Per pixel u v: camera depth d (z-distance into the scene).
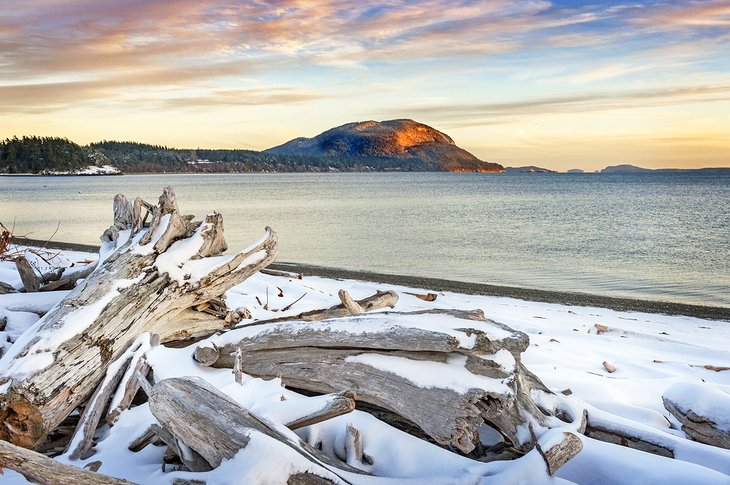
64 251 17.44
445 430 3.94
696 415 4.60
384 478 3.63
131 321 5.29
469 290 15.80
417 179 191.50
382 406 4.34
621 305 14.30
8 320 6.16
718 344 9.82
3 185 120.75
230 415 3.76
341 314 6.36
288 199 69.62
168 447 4.12
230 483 3.29
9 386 4.23
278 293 10.28
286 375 4.85
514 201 69.12
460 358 4.26
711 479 3.61
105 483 3.08
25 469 2.97
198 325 6.23
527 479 3.55
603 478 3.86
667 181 157.50
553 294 15.66
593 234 33.69
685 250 27.20
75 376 4.60
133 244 6.00
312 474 3.38
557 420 4.32
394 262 22.50
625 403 5.45
